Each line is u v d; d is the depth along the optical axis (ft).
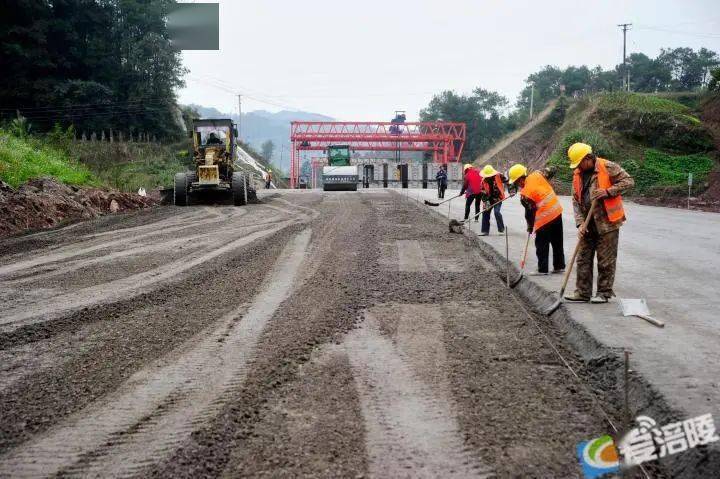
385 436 13.69
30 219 54.03
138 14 241.76
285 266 34.22
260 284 29.66
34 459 12.92
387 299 26.48
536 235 30.09
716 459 12.05
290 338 20.86
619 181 23.16
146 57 240.32
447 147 229.86
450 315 23.85
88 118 219.20
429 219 58.80
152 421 14.57
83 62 229.66
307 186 202.90
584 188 23.72
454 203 77.46
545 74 373.40
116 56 241.55
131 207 74.64
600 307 23.43
